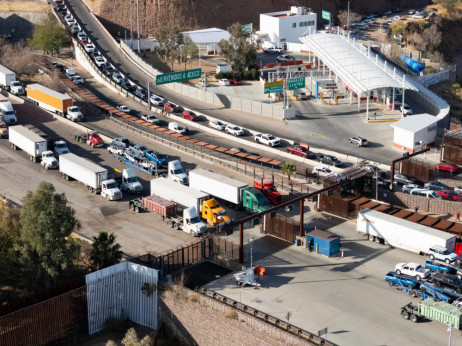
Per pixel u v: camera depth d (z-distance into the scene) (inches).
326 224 3420.3
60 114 5059.1
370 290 2787.9
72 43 7057.1
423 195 3607.3
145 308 2800.2
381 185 3750.0
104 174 3784.5
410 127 4402.1
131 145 4463.6
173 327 2736.2
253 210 3474.4
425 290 2696.9
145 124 4877.0
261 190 3636.8
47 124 4940.9
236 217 3489.2
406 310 2561.5
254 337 2474.2
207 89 5974.4
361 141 4537.4
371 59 5713.6
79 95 5531.5
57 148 4335.6
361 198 3543.3
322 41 6043.3
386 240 3189.0
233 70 6363.2
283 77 6003.9
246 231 3356.3
